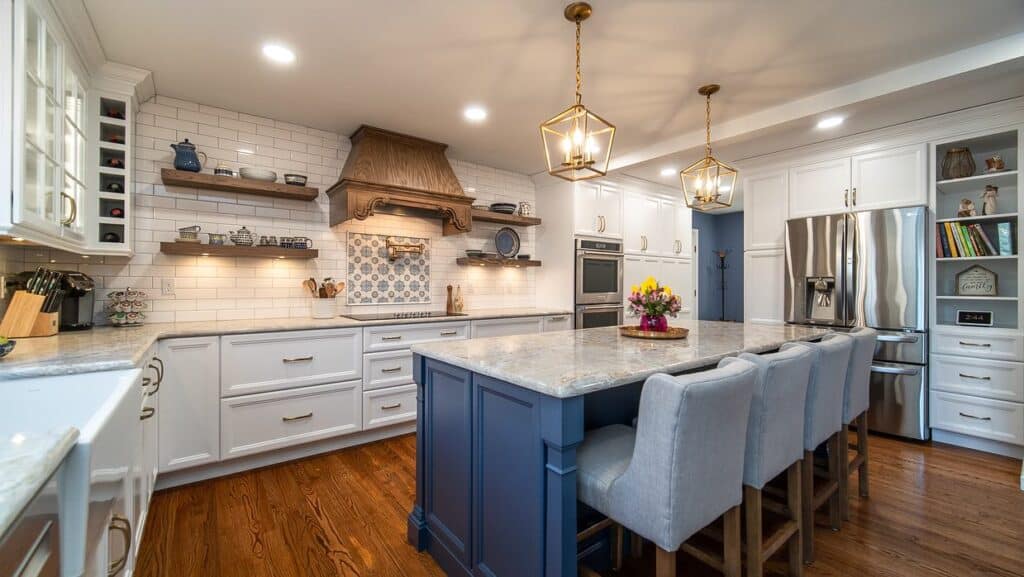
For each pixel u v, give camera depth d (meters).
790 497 1.75
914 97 2.73
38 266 2.49
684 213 5.61
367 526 2.16
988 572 1.79
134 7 1.99
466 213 3.82
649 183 5.09
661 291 2.40
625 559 1.93
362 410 3.16
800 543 1.73
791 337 2.37
